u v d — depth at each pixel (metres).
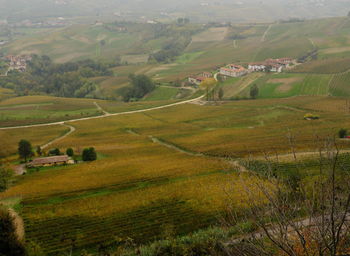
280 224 14.09
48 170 86.94
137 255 41.84
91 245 47.75
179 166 84.31
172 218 53.84
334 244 12.06
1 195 67.94
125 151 106.62
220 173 75.12
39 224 53.81
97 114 175.00
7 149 112.88
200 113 164.00
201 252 37.75
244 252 16.03
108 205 60.94
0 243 35.81
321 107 147.75
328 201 13.67
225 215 48.34
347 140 90.06
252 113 153.12
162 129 138.50
